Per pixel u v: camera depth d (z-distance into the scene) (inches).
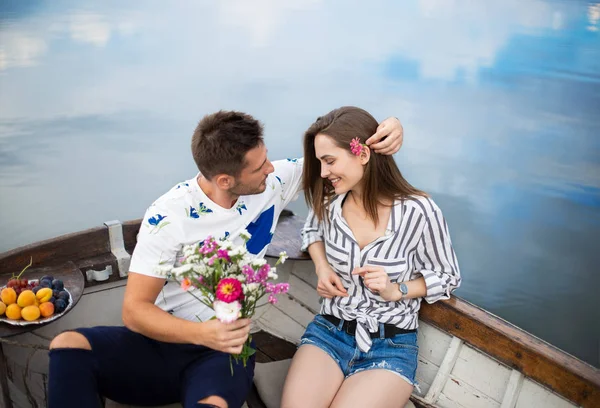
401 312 72.0
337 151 67.1
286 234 93.8
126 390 63.1
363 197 69.7
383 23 606.5
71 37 541.6
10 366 77.0
